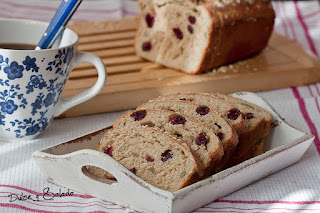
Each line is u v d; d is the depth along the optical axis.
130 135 0.68
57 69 0.71
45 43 0.71
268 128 0.75
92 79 0.87
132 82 0.87
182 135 0.70
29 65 0.69
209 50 0.90
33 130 0.74
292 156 0.72
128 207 0.65
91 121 0.81
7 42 0.77
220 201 0.67
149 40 0.95
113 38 1.02
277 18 1.29
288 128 0.75
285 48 1.02
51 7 1.21
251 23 0.95
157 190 0.61
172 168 0.66
